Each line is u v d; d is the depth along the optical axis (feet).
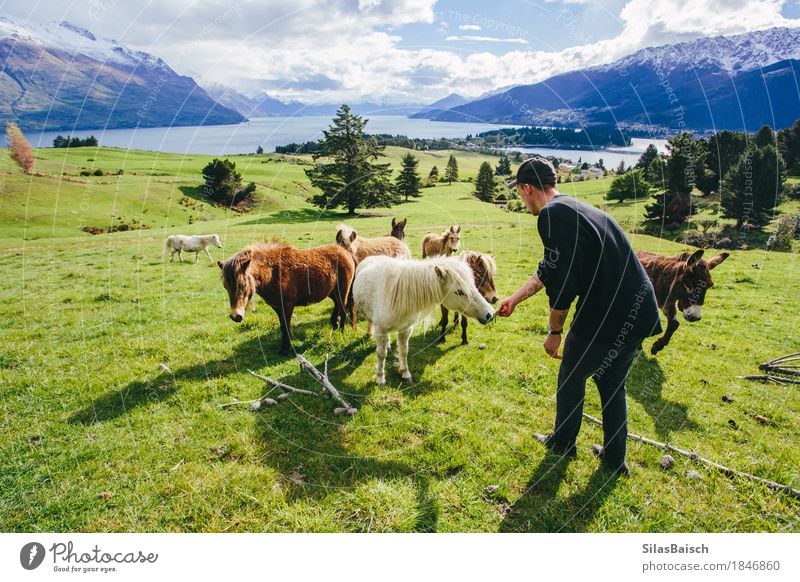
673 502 11.73
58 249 57.98
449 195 101.35
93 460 13.10
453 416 15.85
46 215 108.47
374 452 13.71
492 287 22.41
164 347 21.36
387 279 16.94
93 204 126.62
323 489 12.09
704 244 75.72
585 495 11.85
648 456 13.51
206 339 22.56
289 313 20.70
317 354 20.98
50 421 15.07
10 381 17.78
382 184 95.91
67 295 31.14
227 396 16.89
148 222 124.47
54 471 12.61
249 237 66.44
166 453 13.41
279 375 18.61
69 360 19.93
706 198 106.93
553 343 12.16
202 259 50.06
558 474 12.59
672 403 17.19
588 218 10.35
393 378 18.76
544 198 11.45
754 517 11.25
